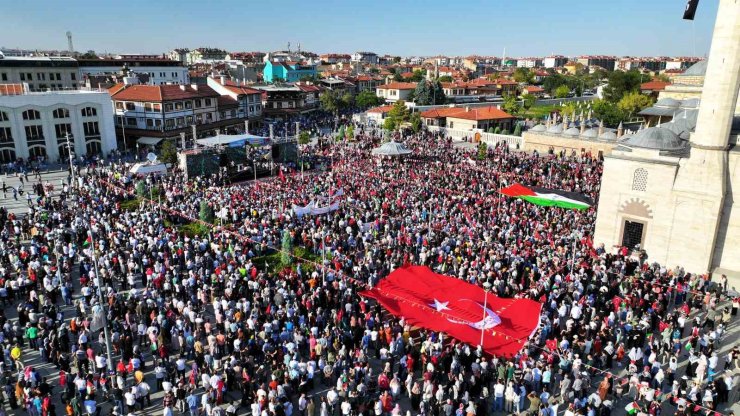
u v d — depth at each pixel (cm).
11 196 5528
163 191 5281
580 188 5325
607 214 4056
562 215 4547
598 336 2539
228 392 2366
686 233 3678
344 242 3719
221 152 6456
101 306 2275
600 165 6562
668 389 2402
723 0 3334
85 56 16650
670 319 2706
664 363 2536
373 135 9644
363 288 3084
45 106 7319
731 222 3556
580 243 3853
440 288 2783
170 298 2938
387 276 2928
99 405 2216
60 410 2236
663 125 4903
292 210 4269
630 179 3894
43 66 10031
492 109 10588
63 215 4228
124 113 8700
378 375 2466
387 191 5034
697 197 3584
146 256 3309
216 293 3055
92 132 7869
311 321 2642
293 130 10819
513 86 16600
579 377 2230
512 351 2294
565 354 2459
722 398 2291
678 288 3152
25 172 6556
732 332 2838
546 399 2116
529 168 6256
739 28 3294
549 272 3177
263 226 4034
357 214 4378
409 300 2642
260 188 5378
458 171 6038
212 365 2355
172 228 4091
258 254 3756
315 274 3169
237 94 10306
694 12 3139
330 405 2161
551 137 7988
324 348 2464
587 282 3184
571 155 7369
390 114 10538
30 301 2825
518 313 2553
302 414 2167
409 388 2272
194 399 2111
